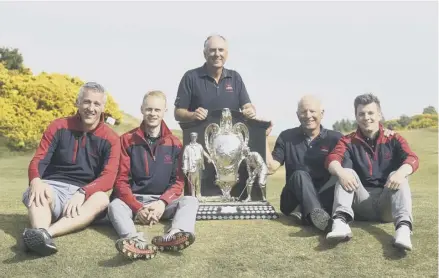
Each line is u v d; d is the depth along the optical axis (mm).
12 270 3492
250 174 4883
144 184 4336
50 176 4199
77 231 4051
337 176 4020
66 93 18188
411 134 18828
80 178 4230
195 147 4652
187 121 5254
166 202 4188
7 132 16797
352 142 4332
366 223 4297
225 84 5492
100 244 3842
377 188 4258
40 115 17422
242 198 5008
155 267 3516
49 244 3545
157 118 4348
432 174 11297
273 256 3711
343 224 3777
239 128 4977
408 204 3783
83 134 4215
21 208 5473
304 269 3539
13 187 8828
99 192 4055
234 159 4895
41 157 4113
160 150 4402
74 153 4199
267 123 4988
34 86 17641
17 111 17203
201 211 4547
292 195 4418
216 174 4926
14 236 3994
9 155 16125
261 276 3459
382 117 4383
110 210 3959
